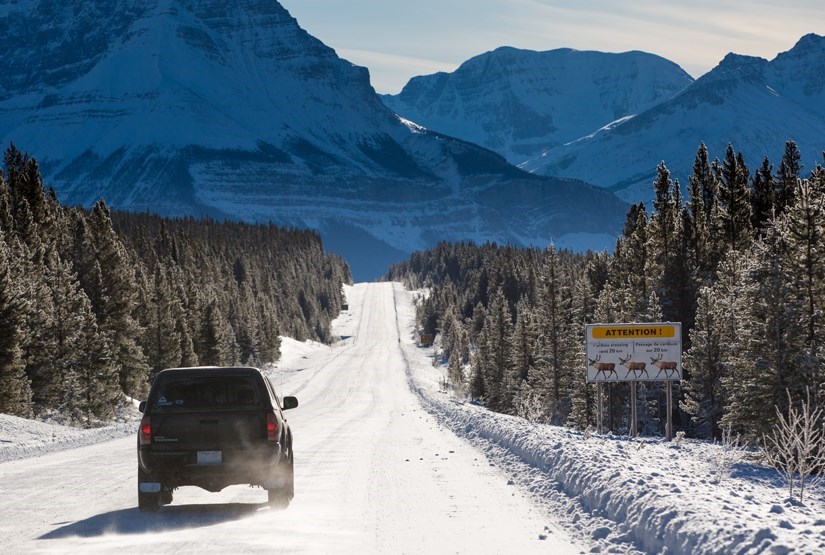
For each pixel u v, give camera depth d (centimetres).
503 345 18838
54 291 12238
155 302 16962
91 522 2420
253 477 2575
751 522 1805
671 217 13838
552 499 2841
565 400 14412
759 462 4622
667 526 1925
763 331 6444
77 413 10481
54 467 4062
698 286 12988
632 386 7012
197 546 2020
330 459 4350
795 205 7012
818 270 6619
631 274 14162
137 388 14512
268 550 1969
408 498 2888
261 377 2653
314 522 2381
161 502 2728
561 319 14912
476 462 4209
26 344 11000
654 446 5241
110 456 4725
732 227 15750
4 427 5906
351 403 14725
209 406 2575
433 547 2028
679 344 6956
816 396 5753
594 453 3475
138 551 1961
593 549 1997
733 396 6550
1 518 2512
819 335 6500
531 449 4003
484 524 2364
